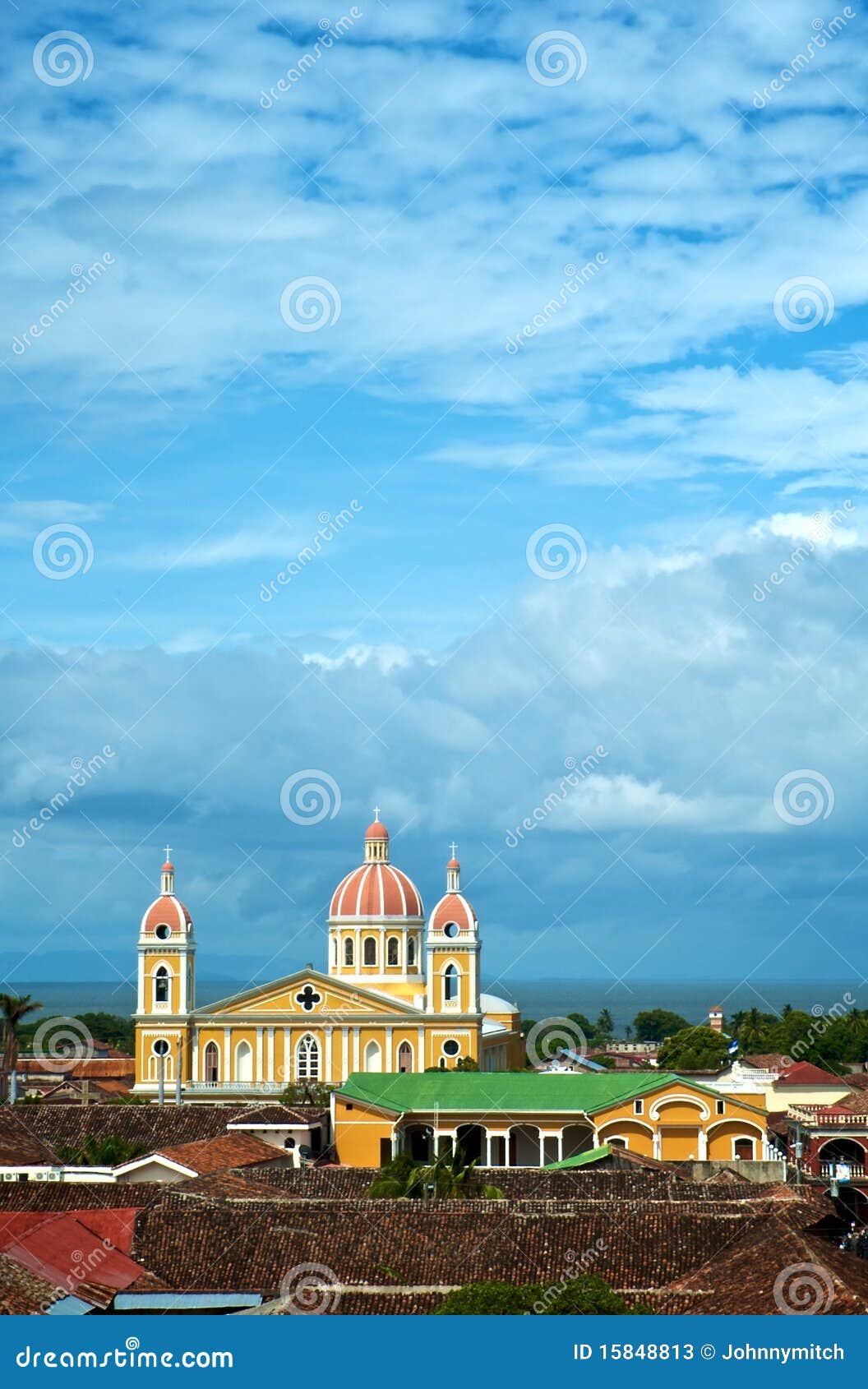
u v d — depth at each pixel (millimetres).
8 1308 63594
